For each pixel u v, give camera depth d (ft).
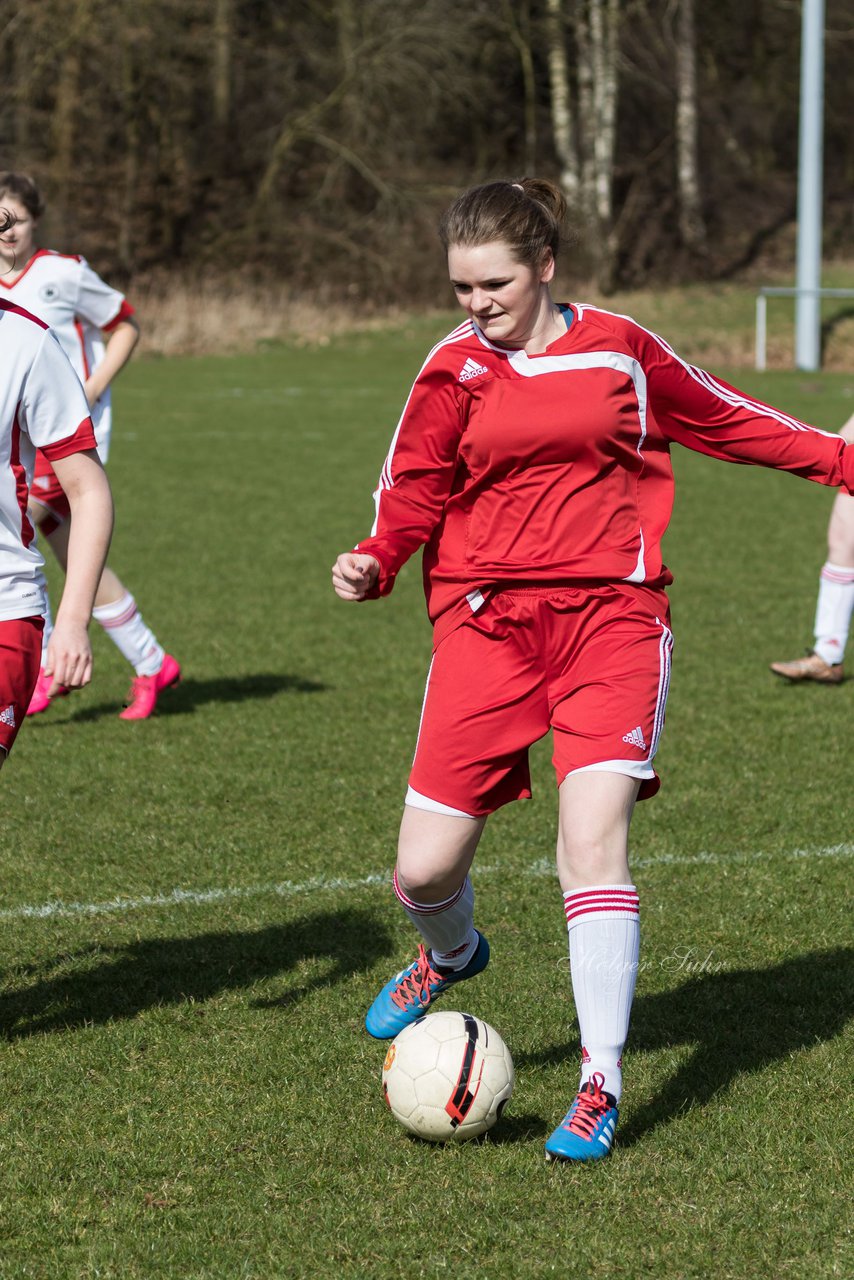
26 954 41.88
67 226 347.56
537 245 29.86
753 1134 31.60
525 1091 33.81
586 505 31.24
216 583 101.14
